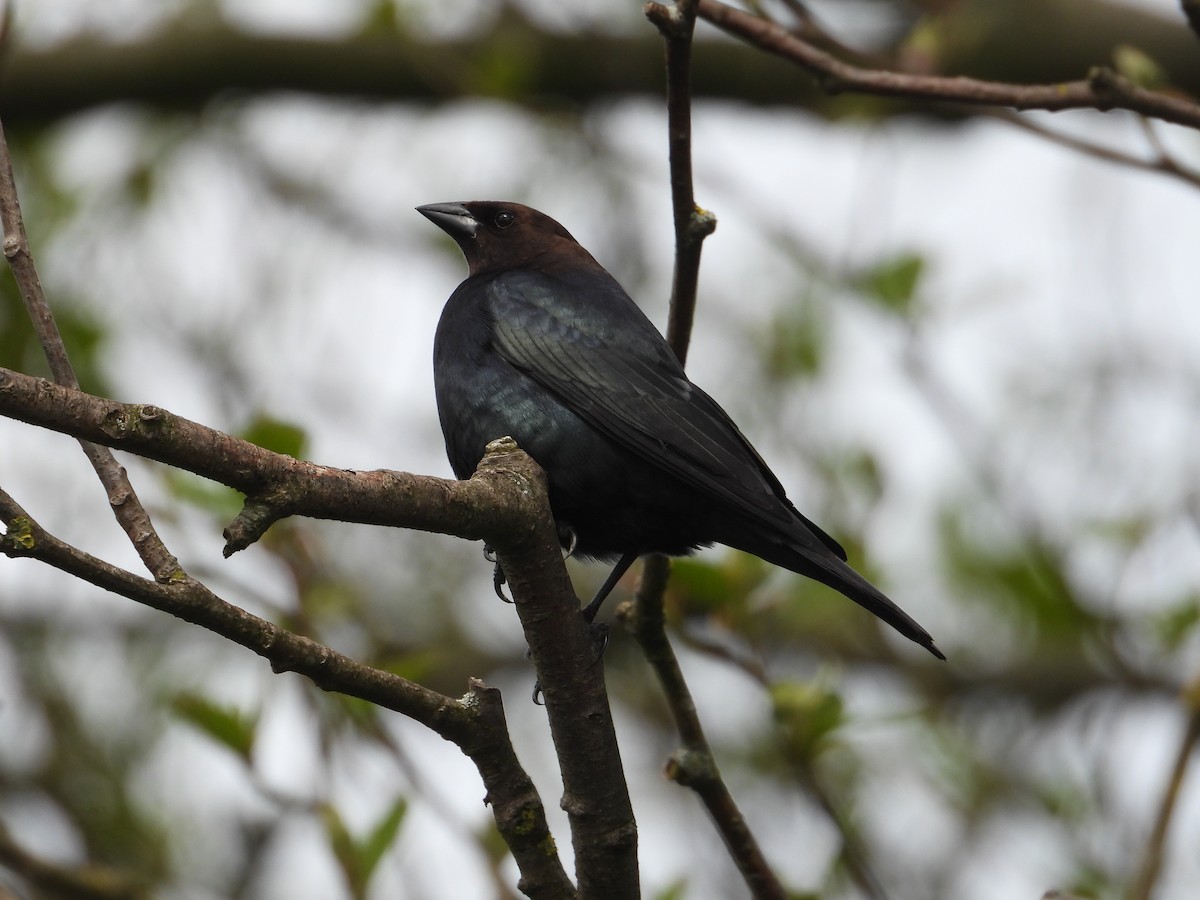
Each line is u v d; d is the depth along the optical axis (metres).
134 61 15.27
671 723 13.51
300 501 5.08
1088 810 10.73
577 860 6.39
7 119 15.35
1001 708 13.89
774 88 15.12
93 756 12.47
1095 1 14.62
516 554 5.99
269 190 14.30
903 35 13.93
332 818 7.62
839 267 11.36
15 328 12.09
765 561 8.64
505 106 13.05
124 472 5.12
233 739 7.84
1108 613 12.04
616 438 8.70
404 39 13.84
